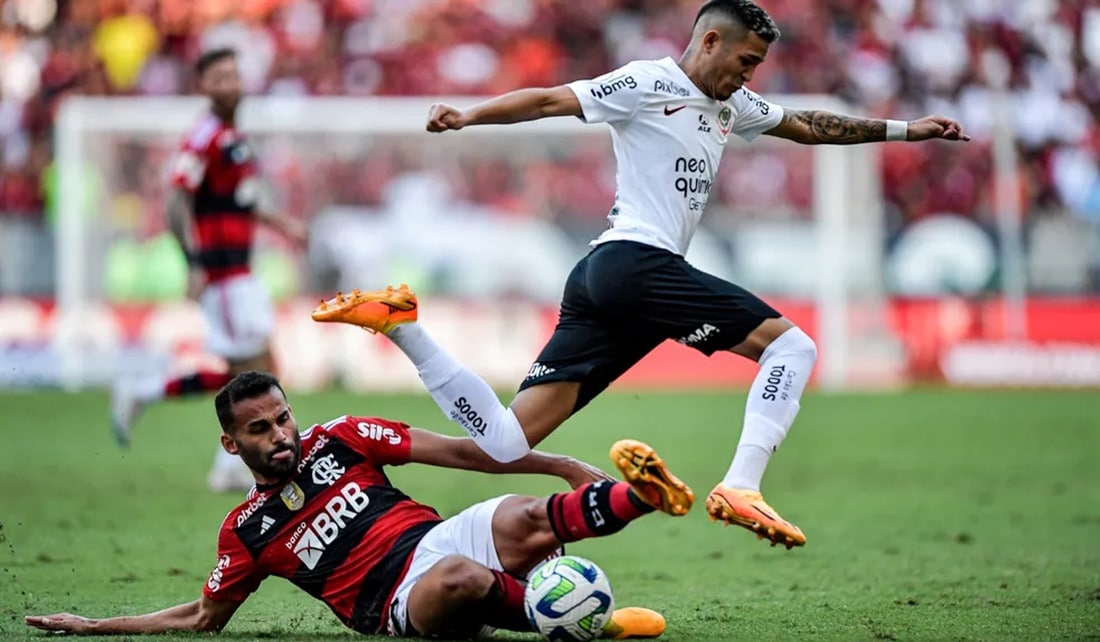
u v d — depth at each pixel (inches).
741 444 839.1
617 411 2450.8
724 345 855.7
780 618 896.9
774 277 2876.5
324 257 2837.1
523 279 2837.1
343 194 2861.7
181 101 2861.7
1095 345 2861.7
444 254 2844.5
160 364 2753.4
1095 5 3599.9
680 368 2940.5
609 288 835.4
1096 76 3570.4
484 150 2898.6
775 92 3437.5
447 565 746.8
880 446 2000.5
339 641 786.8
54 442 2009.1
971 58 3528.5
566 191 2891.2
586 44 3577.8
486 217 2854.3
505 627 768.9
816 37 3501.5
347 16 3548.2
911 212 3225.9
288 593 1007.6
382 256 2844.5
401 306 820.6
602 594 750.5
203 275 1498.5
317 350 2797.7
